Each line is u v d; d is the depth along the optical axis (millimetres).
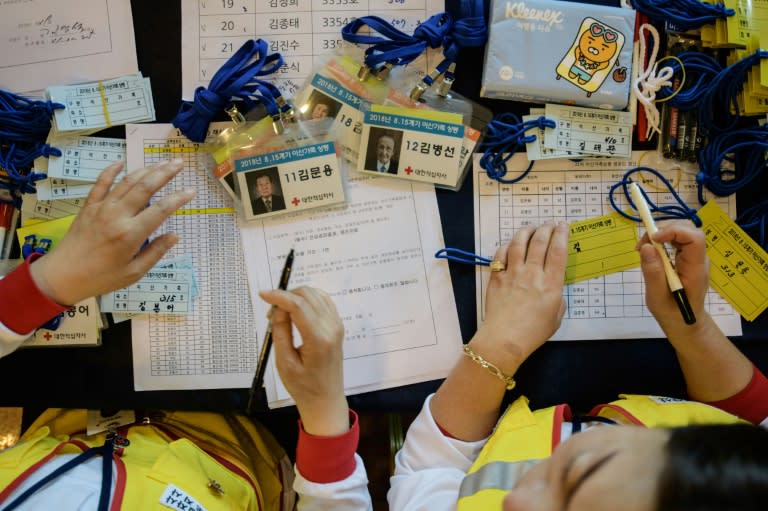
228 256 833
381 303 832
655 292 745
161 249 731
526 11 794
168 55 834
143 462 799
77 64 832
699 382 771
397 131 812
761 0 810
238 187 814
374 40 800
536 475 510
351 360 827
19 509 698
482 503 646
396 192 836
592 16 801
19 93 833
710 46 823
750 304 841
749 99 807
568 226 833
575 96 810
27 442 778
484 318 806
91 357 839
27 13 833
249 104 821
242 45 819
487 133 831
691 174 842
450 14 823
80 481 739
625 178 839
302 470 722
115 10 830
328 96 821
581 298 840
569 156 827
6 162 815
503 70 799
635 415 708
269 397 828
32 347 840
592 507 443
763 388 752
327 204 821
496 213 839
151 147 833
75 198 837
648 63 830
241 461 891
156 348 835
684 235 707
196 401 837
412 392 831
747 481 423
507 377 759
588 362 843
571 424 732
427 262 836
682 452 450
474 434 759
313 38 832
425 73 835
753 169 826
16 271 720
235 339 833
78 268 701
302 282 830
